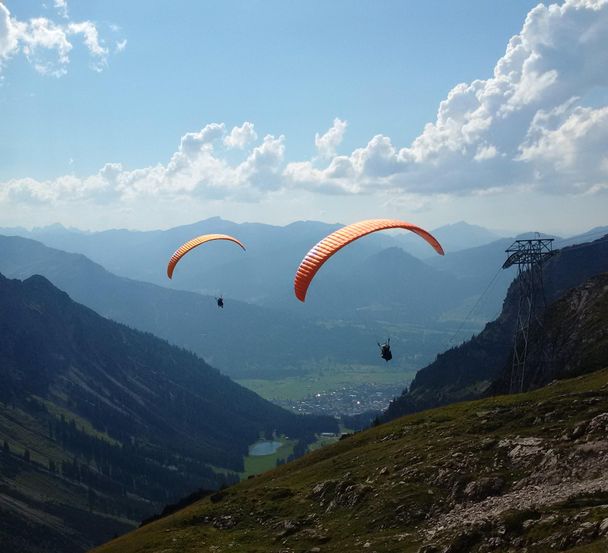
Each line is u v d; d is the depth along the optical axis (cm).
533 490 4075
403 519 4431
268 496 5975
